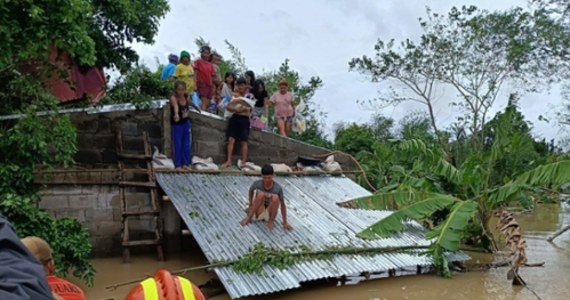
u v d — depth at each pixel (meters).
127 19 8.59
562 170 8.97
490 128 20.58
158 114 10.09
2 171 6.06
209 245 7.66
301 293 7.54
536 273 9.19
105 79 9.83
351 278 8.47
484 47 24.11
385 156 14.88
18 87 6.34
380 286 8.04
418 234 9.79
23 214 6.10
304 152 12.48
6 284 1.41
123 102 9.98
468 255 9.88
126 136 9.78
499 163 11.23
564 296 7.66
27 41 5.79
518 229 8.92
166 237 9.64
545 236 13.26
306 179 11.45
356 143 21.36
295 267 7.52
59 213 8.97
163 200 9.66
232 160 11.30
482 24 23.88
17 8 5.74
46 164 6.67
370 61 26.00
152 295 2.19
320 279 8.09
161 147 10.09
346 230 9.09
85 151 9.36
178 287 2.25
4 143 6.12
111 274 8.20
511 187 9.95
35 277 1.49
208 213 8.62
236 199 9.34
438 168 10.97
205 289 7.56
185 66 11.80
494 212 10.53
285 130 13.15
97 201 9.28
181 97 10.11
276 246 7.90
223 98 12.84
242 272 7.12
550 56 23.19
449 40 24.75
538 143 26.08
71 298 3.50
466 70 24.66
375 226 8.92
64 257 6.50
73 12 5.99
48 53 6.45
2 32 5.55
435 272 8.92
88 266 6.80
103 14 8.60
